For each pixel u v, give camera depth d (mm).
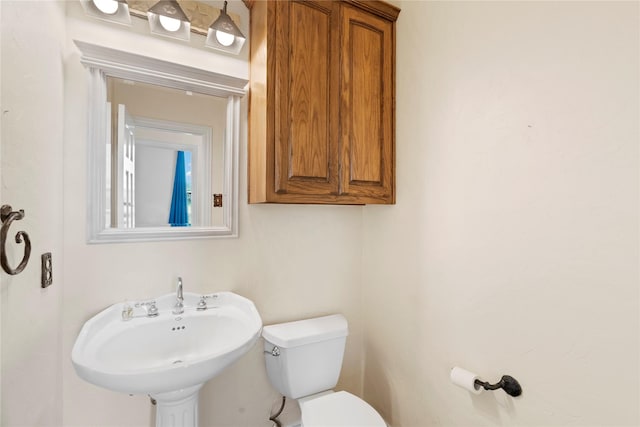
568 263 904
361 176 1415
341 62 1358
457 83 1240
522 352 1018
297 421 1574
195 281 1322
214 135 1367
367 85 1435
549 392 947
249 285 1451
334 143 1339
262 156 1236
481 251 1148
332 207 1691
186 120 1316
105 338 1010
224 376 1400
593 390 851
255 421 1473
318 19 1305
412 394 1453
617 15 808
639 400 771
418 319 1427
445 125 1292
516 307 1036
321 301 1656
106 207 1160
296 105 1245
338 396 1358
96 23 1140
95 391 1141
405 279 1499
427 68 1373
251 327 1077
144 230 1217
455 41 1248
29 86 796
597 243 844
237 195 1405
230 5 1384
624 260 795
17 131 731
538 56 975
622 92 798
